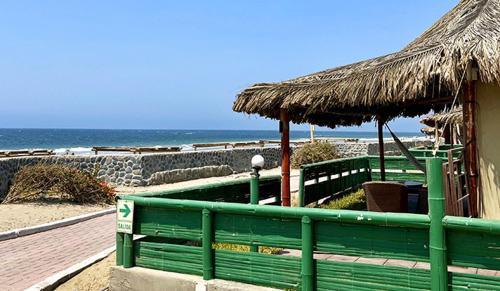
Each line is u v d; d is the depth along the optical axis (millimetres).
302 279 3434
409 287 3094
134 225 4246
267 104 6102
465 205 6191
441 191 2994
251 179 5363
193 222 3969
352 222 3273
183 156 18562
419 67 4637
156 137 95375
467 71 4363
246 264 3707
